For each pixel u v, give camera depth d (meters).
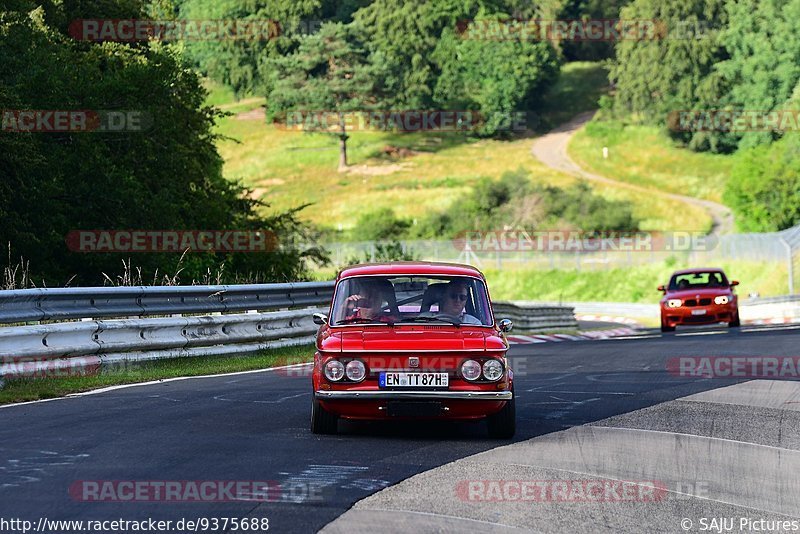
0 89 89.81
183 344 56.72
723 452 32.47
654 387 49.41
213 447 30.95
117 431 33.41
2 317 44.97
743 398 45.00
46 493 24.25
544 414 40.25
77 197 100.69
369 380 33.31
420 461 29.81
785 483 28.44
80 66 107.50
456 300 36.09
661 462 30.75
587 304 186.50
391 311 35.78
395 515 23.17
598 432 35.75
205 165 130.38
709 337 85.12
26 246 93.31
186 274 104.31
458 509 24.02
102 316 51.78
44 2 119.88
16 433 32.62
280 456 29.83
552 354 71.62
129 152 110.81
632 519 23.92
